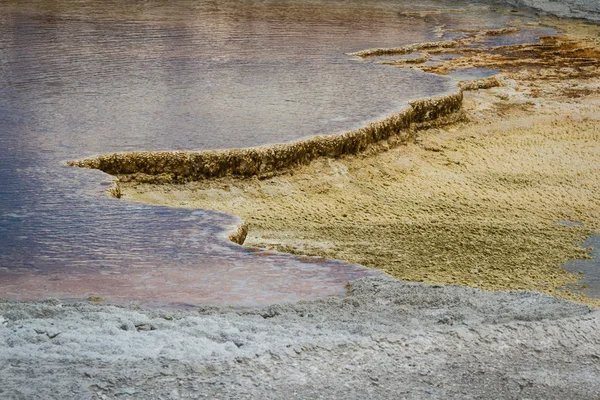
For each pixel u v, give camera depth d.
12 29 36.31
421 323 8.88
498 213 18.97
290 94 24.05
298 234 16.30
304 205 18.42
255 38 35.62
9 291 10.45
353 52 32.66
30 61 28.31
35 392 6.93
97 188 15.54
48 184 15.63
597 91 29.80
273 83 25.53
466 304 9.72
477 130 24.88
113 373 7.27
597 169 22.44
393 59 33.06
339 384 7.41
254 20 42.31
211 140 19.14
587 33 43.78
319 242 15.77
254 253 12.18
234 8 47.84
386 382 7.50
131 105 22.03
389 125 21.86
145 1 50.12
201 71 27.11
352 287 10.64
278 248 15.14
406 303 9.88
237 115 21.41
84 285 10.72
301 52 32.06
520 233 17.44
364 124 21.19
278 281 10.99
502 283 14.16
